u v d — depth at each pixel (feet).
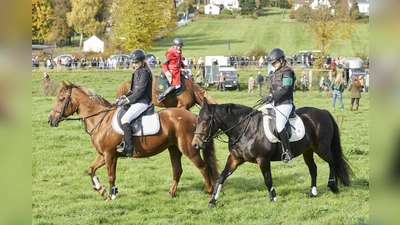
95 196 33.50
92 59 185.16
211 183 32.40
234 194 33.53
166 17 246.68
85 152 47.44
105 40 250.98
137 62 31.30
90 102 32.45
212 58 172.04
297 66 174.09
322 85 131.95
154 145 31.37
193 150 31.60
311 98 111.24
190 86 43.55
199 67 171.94
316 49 186.39
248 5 387.75
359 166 41.29
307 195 33.04
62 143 51.70
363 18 319.68
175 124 31.58
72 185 36.22
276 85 29.94
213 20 371.76
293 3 399.85
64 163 43.55
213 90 141.90
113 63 177.58
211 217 28.02
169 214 28.96
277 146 30.12
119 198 32.65
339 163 32.63
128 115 30.83
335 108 88.99
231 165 30.83
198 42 286.25
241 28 331.57
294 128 30.45
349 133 59.00
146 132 31.04
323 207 29.68
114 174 32.07
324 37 182.70
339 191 33.53
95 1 273.13
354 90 83.92
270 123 29.58
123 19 212.23
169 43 282.15
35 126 61.05
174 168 33.17
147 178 38.11
